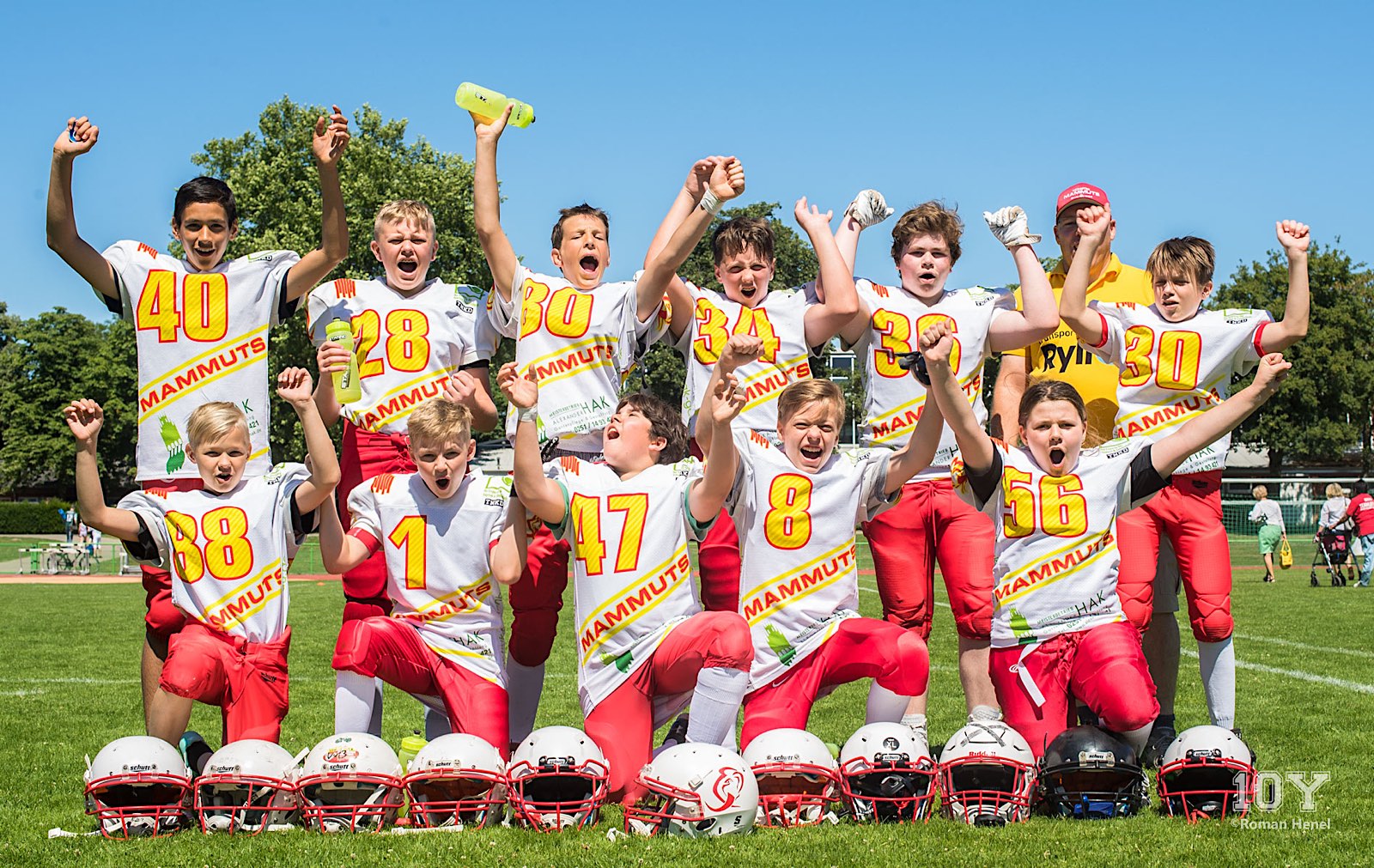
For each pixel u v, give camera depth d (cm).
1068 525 618
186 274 686
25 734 815
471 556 610
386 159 4778
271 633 619
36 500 7988
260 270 692
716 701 564
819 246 711
